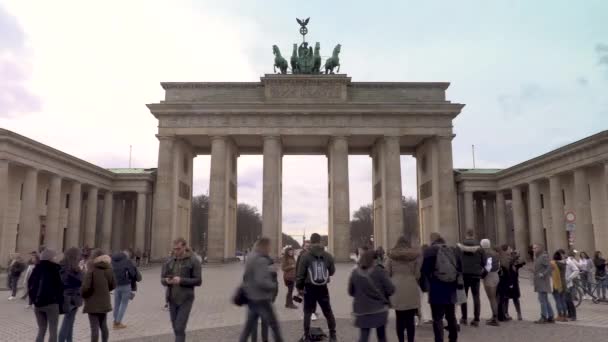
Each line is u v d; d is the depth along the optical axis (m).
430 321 23.64
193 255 17.22
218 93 90.19
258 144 99.50
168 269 17.00
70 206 82.19
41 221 82.06
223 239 85.81
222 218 85.94
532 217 83.62
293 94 89.00
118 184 97.25
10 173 72.31
